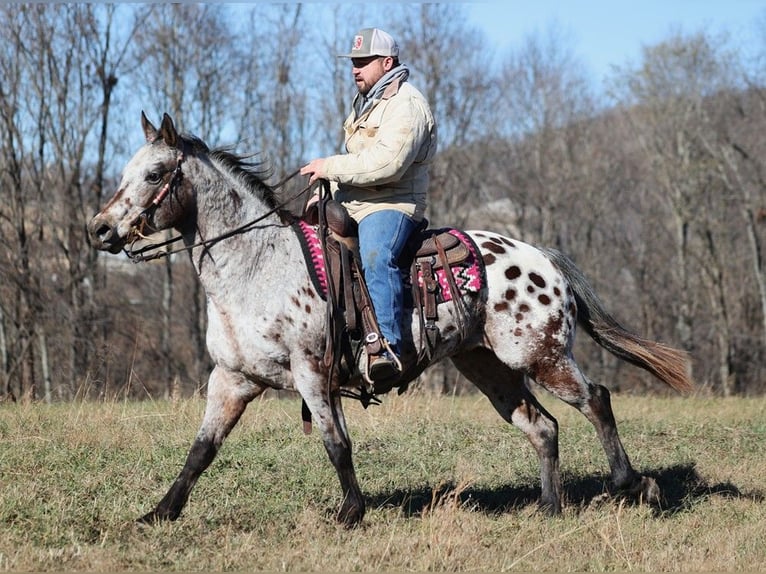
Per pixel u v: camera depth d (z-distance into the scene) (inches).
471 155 1435.8
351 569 221.0
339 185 269.3
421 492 305.3
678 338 1509.6
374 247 254.1
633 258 1556.3
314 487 297.3
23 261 1050.1
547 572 227.3
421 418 416.2
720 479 339.3
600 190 1541.6
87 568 213.5
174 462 316.5
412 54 1366.9
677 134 1498.5
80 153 1140.5
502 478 330.0
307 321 248.1
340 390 260.8
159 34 1253.7
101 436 350.3
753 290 1557.6
